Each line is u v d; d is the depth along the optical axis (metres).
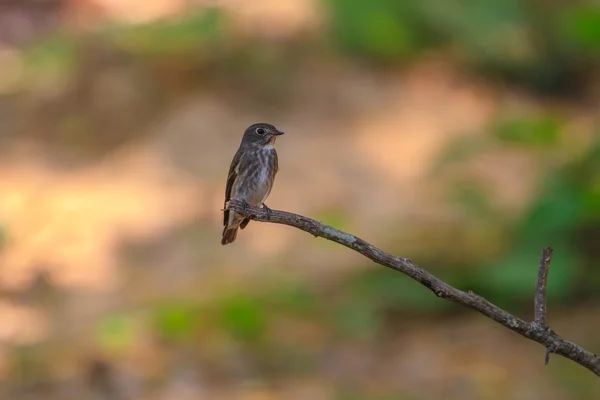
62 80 16.72
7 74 17.48
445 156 13.18
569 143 13.30
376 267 11.92
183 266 12.74
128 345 10.62
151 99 15.80
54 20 18.92
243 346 10.52
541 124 13.47
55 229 13.65
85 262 13.01
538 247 11.22
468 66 16.17
